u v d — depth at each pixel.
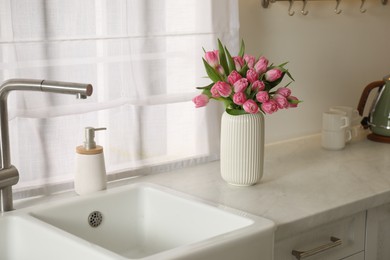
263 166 2.05
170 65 2.03
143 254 1.78
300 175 2.06
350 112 2.45
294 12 2.47
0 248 1.58
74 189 1.88
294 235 1.72
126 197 1.81
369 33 2.79
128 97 1.95
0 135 1.60
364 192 1.89
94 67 1.86
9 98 1.71
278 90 1.89
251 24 2.33
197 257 1.38
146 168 2.05
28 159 1.79
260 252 1.53
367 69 2.81
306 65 2.56
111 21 1.87
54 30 1.76
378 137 2.53
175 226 1.77
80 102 1.84
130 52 1.93
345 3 2.66
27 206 1.73
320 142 2.52
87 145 1.77
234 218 1.62
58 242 1.46
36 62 1.74
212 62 1.87
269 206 1.75
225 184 1.96
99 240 1.76
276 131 2.51
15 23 1.69
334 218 1.76
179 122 2.11
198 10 2.07
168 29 2.01
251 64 1.88
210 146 2.20
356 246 1.92
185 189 1.90
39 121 1.79
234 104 1.89
